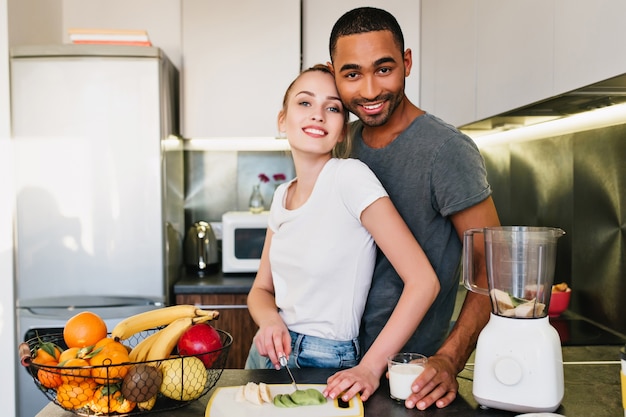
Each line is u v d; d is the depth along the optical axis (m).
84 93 2.34
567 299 1.94
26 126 2.33
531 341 0.94
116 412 0.91
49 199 2.34
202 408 0.99
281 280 1.27
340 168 1.16
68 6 2.90
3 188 2.37
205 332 1.01
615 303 1.74
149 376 0.91
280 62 2.69
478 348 0.99
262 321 1.25
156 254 2.38
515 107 1.59
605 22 1.12
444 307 1.34
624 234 1.69
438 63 2.40
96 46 2.34
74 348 0.96
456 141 1.22
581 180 1.93
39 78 2.33
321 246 1.17
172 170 2.63
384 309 1.28
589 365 1.26
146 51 2.35
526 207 2.36
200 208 3.07
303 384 1.08
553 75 1.36
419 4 2.73
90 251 2.36
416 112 1.33
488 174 2.76
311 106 1.19
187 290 2.48
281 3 2.68
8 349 2.38
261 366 1.36
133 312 2.36
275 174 3.06
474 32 1.93
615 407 0.99
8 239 2.38
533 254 0.93
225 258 2.68
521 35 1.55
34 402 2.37
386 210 1.10
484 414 0.96
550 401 0.93
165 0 2.91
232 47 2.69
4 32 2.33
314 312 1.20
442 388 1.01
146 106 2.36
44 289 2.35
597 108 1.60
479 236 1.18
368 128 1.38
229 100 2.70
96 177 2.35
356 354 1.23
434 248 1.29
